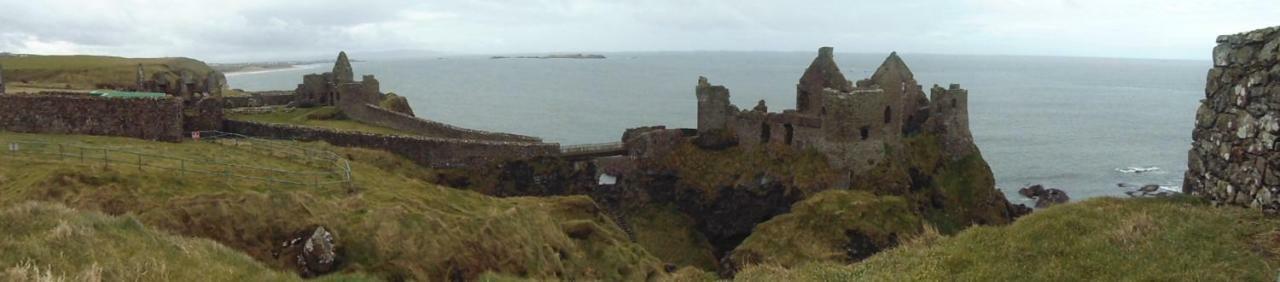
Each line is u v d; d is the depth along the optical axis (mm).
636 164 65812
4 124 45062
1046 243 16969
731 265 45844
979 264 17109
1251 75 16250
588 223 40156
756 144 65812
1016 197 86562
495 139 67812
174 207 26234
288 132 58531
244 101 76625
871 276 18688
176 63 170875
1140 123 157250
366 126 68000
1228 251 14406
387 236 27219
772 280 21297
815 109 65125
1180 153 116750
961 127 67438
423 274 26406
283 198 27625
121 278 16328
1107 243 16109
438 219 29781
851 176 59219
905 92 68125
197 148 44594
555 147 63156
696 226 63656
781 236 45781
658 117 167375
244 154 43969
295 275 20422
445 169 59375
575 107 188875
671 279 32562
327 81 78812
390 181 42062
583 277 34438
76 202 28156
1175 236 15562
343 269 25125
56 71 109312
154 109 46375
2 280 14477
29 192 28875
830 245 43875
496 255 30266
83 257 16703
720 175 64375
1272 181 15383
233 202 26797
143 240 18969
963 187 64688
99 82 105688
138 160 36656
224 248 21016
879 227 45500
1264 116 15703
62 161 34906
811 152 61469
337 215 28141
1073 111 182750
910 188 60688
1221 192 17219
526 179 61938
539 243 33625
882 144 61938
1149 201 18359
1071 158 111562
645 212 64562
